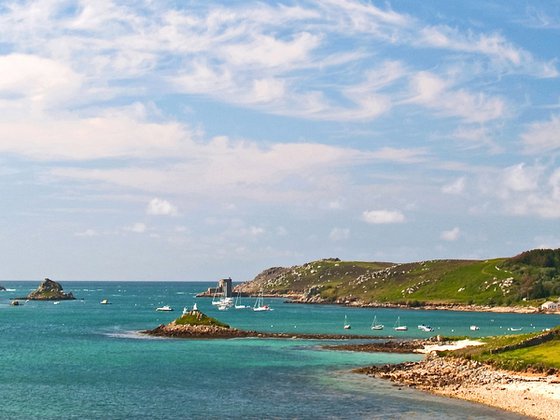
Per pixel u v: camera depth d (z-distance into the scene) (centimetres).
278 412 7556
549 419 6900
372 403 7869
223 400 8244
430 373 9694
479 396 8050
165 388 9119
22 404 8025
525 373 9219
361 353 12975
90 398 8406
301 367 10988
